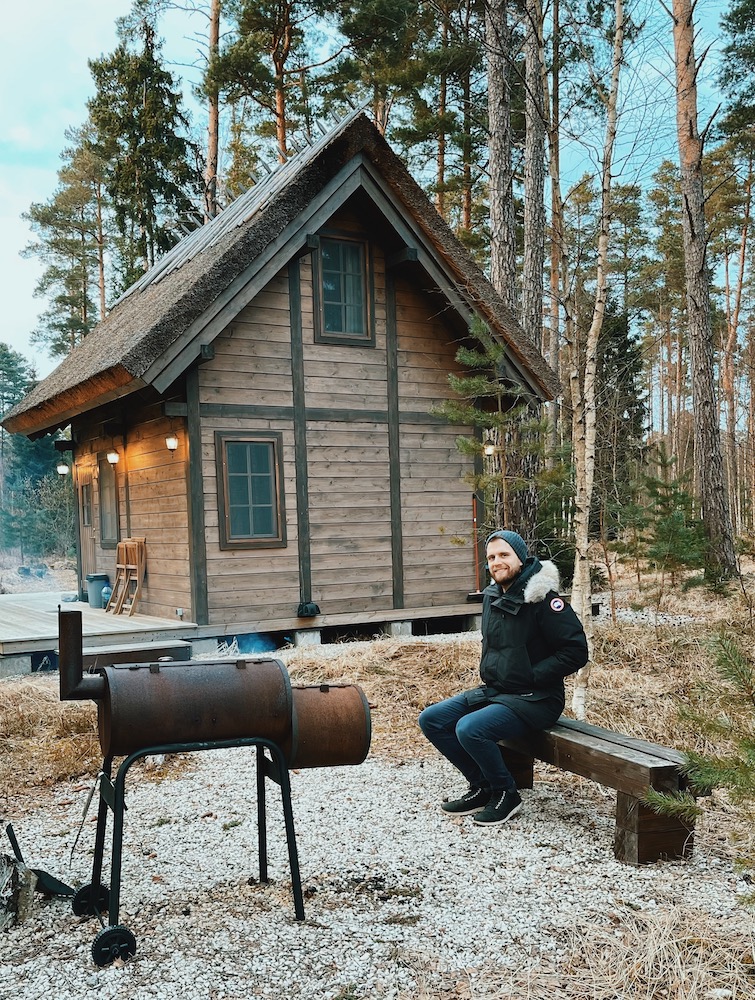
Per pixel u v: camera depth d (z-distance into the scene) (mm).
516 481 8570
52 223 32250
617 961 2848
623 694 6504
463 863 3734
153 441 9992
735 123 18453
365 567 10055
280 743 3295
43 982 2771
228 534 9156
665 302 27812
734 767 2834
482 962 2883
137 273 21797
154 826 4301
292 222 9008
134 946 2936
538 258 13000
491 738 4152
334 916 3229
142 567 10328
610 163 5570
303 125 20781
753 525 15102
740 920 3105
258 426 9391
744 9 17078
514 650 4246
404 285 10398
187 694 3049
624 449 15320
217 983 2754
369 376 10133
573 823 4230
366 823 4270
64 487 28688
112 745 2979
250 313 9352
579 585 5723
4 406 45188
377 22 18703
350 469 9992
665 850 3723
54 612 11453
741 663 2916
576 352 5844
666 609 10570
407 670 7520
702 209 13141
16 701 6516
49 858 3867
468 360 8523
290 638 9789
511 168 13273
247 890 3479
